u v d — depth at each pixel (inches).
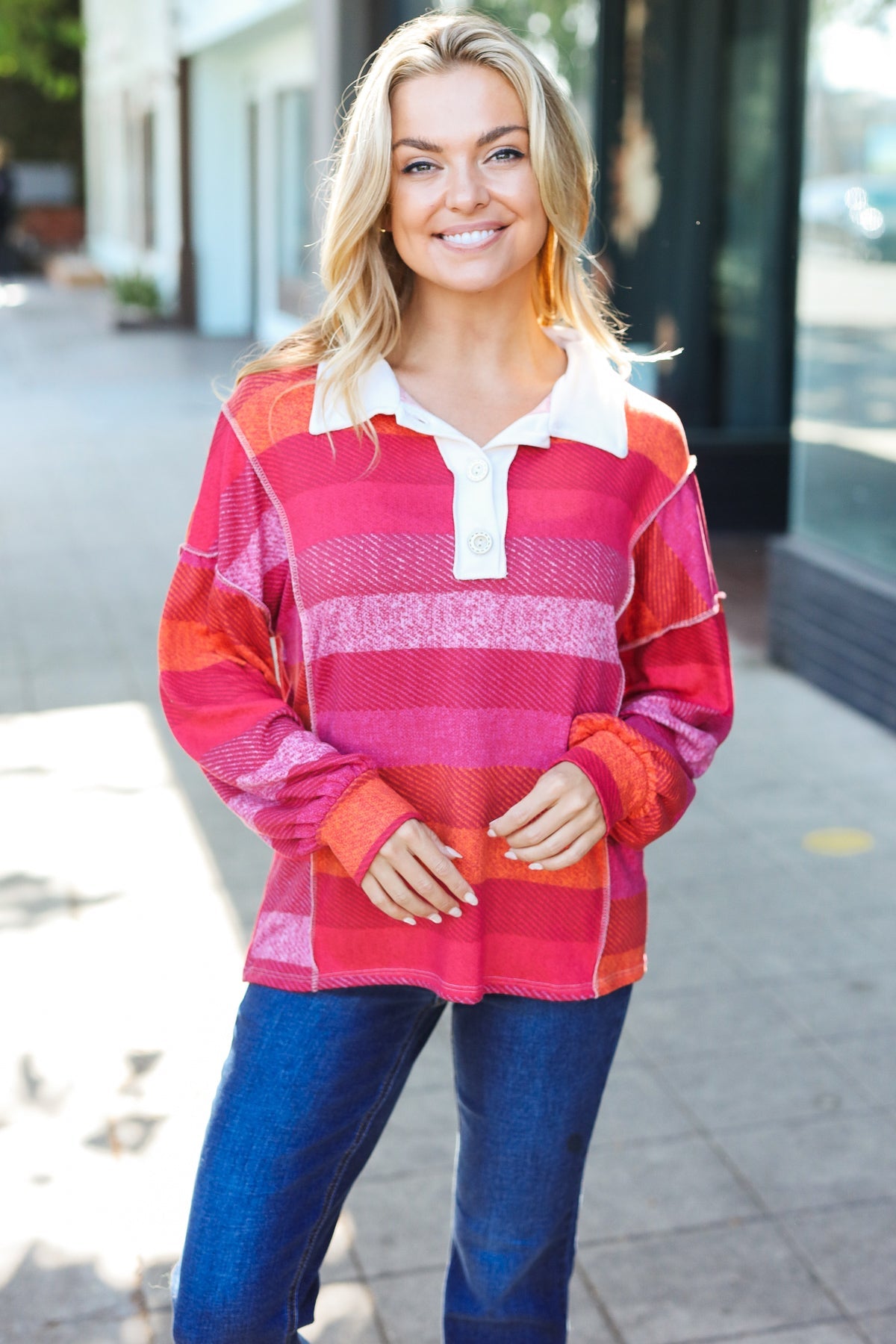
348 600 65.1
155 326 782.5
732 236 320.2
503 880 67.2
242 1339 65.6
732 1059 129.3
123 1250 102.7
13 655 248.2
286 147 707.4
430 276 67.2
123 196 1015.0
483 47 65.6
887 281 214.7
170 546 328.5
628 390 70.6
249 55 752.3
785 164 316.5
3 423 493.7
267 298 756.0
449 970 66.2
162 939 148.8
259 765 65.7
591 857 68.0
